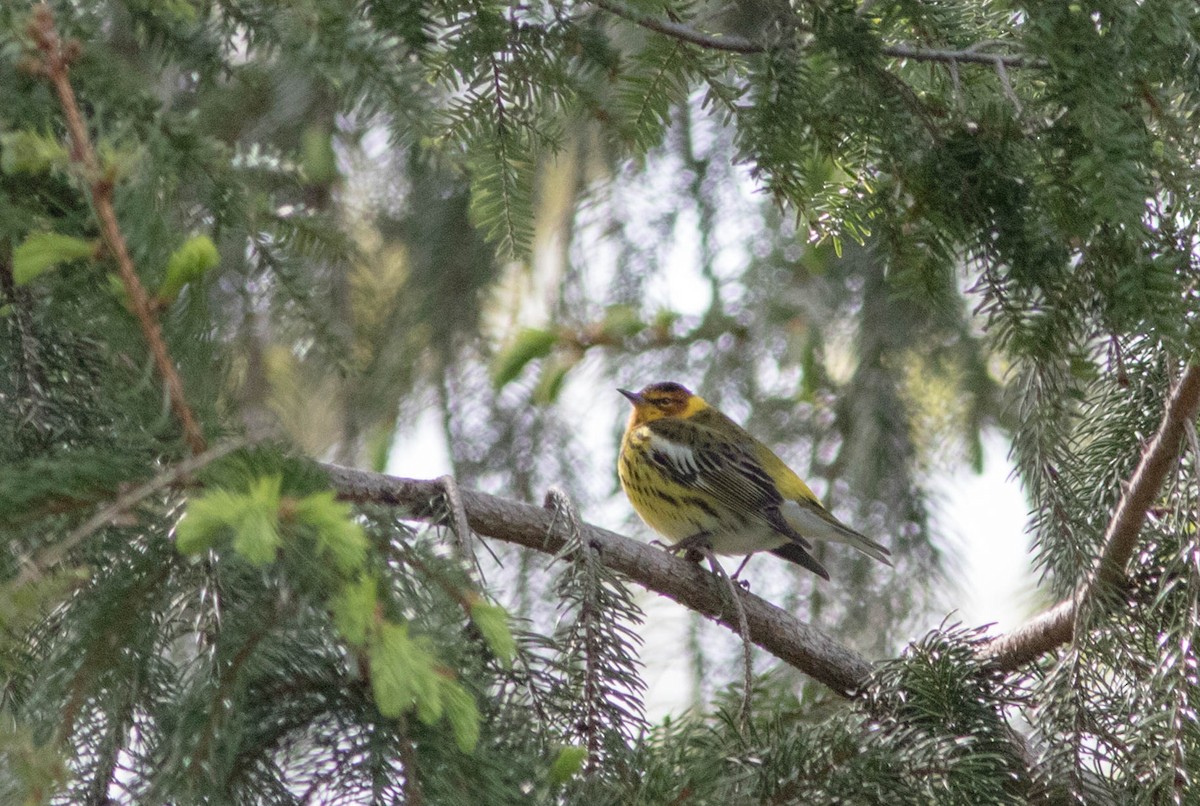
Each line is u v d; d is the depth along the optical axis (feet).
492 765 17.95
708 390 47.80
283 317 26.09
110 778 18.95
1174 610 24.39
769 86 23.21
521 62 23.73
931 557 44.24
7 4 16.05
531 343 46.73
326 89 42.91
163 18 21.79
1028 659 27.53
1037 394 25.32
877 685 26.45
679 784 19.98
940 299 24.13
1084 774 24.61
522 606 41.65
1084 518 25.71
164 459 17.35
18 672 19.33
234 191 19.85
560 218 48.44
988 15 24.67
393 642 15.28
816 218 24.88
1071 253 22.81
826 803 22.40
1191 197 21.26
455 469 47.16
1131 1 20.27
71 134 14.98
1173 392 24.06
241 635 17.78
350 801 18.60
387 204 47.85
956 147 22.61
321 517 14.89
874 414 44.93
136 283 15.29
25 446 20.75
